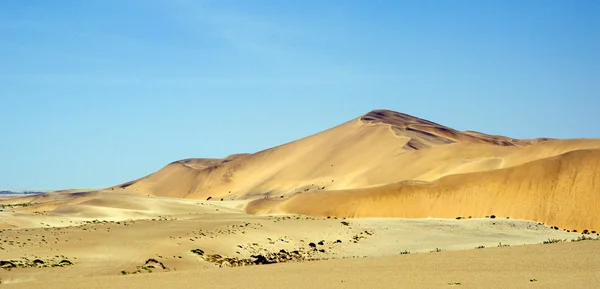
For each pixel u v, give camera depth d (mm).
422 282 31641
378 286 30766
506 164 170375
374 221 89750
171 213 136875
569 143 169125
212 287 32094
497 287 29188
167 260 53656
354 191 145500
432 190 136000
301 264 45000
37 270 47625
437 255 45906
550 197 120875
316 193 149625
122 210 124438
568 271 34156
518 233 83500
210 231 70812
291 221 85375
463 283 30844
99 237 64562
